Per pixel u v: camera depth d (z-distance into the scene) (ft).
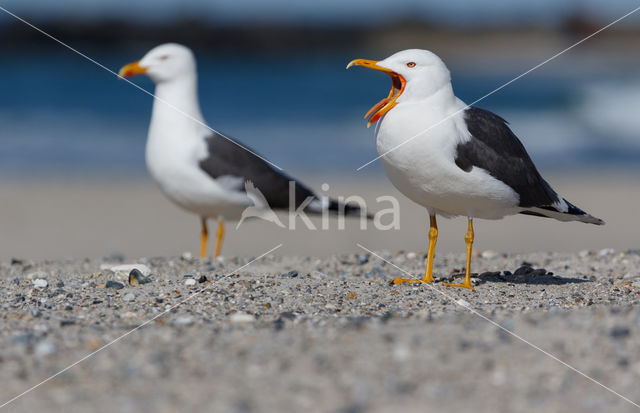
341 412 16.66
